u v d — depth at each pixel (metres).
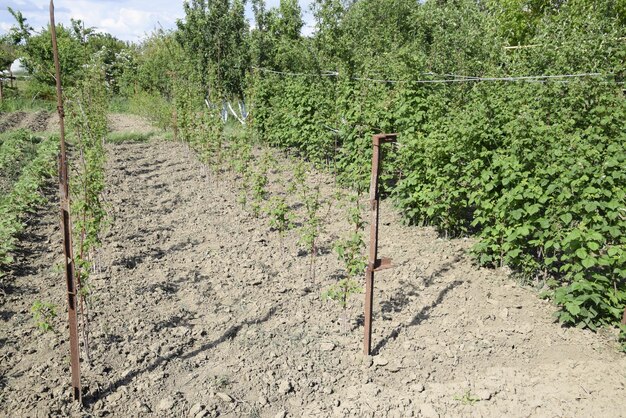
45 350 5.23
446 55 14.41
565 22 12.04
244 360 5.11
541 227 6.40
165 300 6.34
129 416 4.32
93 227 5.93
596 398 4.48
